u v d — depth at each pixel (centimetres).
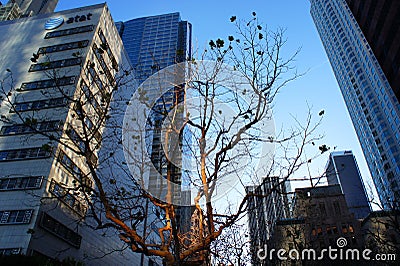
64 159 3133
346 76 10862
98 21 4419
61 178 3116
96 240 3547
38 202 2786
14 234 2636
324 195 4978
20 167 3047
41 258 1599
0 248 2561
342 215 4575
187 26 8200
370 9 3189
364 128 9681
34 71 3831
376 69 8662
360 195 6750
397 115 7788
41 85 3612
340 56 11269
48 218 2842
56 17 4678
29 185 2916
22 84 3684
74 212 3177
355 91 10212
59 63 3747
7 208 2817
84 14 4578
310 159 800
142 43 8275
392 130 8156
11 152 3188
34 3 11831
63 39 4231
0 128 3378
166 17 9312
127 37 9062
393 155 7881
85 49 3866
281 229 2936
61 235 2966
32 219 2712
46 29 4503
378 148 8644
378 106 8894
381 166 8388
